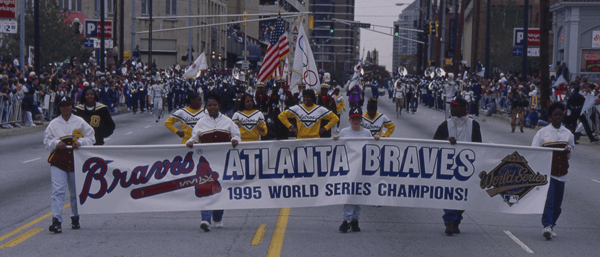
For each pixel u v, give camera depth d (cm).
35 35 3331
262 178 1066
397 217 1195
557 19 6047
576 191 1538
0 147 2345
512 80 4166
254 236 1014
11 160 1984
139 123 3531
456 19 6197
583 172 1877
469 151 1058
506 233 1071
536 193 1047
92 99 1129
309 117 1358
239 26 11175
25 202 1306
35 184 1532
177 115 1249
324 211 1241
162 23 8775
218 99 1089
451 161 1062
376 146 1065
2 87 2875
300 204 1067
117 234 1024
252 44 11519
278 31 2328
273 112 1942
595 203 1380
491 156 1055
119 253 901
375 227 1102
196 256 887
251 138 1332
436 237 1029
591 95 2684
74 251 912
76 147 1027
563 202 1391
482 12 7844
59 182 1024
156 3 8750
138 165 1051
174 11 8788
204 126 1087
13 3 3059
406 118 4059
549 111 1060
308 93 1355
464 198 1059
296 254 903
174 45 8812
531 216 1234
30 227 1073
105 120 1138
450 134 1077
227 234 1028
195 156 1059
